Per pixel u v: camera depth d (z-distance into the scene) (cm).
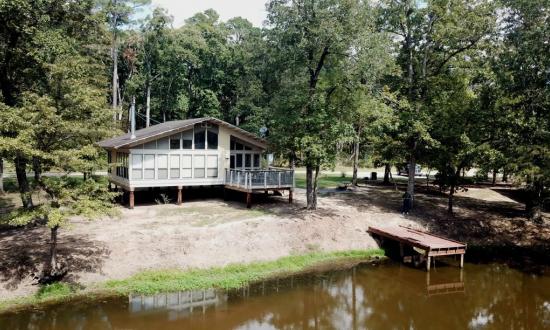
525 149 2020
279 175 2425
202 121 2395
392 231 2088
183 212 2198
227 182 2531
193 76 5381
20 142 1202
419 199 2891
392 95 2392
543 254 2120
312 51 2145
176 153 2388
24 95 1421
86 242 1641
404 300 1520
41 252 1522
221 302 1407
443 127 2330
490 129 2220
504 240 2288
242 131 2575
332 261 1873
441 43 2436
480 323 1345
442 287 1652
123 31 4809
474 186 3691
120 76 5594
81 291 1389
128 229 1817
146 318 1258
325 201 2645
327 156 2120
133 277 1505
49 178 1364
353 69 2100
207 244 1758
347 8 2020
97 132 1423
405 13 2452
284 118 2138
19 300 1300
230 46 5575
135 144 2236
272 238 1916
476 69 2330
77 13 1998
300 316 1352
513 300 1541
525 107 2109
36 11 1747
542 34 1941
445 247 1808
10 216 1298
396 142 2470
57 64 1502
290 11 2050
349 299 1511
